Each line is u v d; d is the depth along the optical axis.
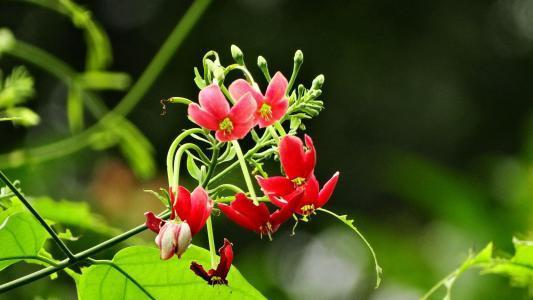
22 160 5.11
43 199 4.29
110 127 5.60
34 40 12.33
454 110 13.92
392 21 13.80
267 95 2.69
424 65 13.89
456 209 6.49
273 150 2.82
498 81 14.43
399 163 6.91
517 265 3.65
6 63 10.60
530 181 6.29
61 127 11.11
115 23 13.30
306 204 2.74
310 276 11.73
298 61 2.85
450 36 14.15
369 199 13.38
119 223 7.87
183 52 12.80
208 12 13.00
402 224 11.13
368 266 9.62
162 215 2.70
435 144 13.87
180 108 12.43
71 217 4.39
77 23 5.45
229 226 11.95
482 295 5.85
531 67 14.60
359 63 13.48
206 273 2.67
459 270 3.62
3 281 5.33
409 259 6.79
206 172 2.88
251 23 13.12
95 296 3.08
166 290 3.08
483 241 6.27
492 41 14.55
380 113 13.59
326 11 13.48
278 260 12.12
